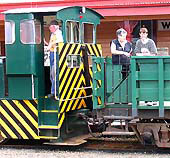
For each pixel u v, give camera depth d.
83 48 10.16
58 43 9.35
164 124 9.13
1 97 9.98
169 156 8.99
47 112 9.65
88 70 10.25
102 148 9.70
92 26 10.81
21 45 9.58
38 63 9.70
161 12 14.59
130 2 14.97
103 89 9.44
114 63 9.46
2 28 17.28
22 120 9.81
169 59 8.78
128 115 9.30
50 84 10.16
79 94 10.02
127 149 9.50
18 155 9.37
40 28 9.80
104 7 15.17
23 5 16.14
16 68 9.63
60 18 9.48
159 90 8.86
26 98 9.67
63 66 9.48
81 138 10.22
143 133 9.15
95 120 9.59
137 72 8.91
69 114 10.01
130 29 15.70
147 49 10.81
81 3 15.59
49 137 9.60
